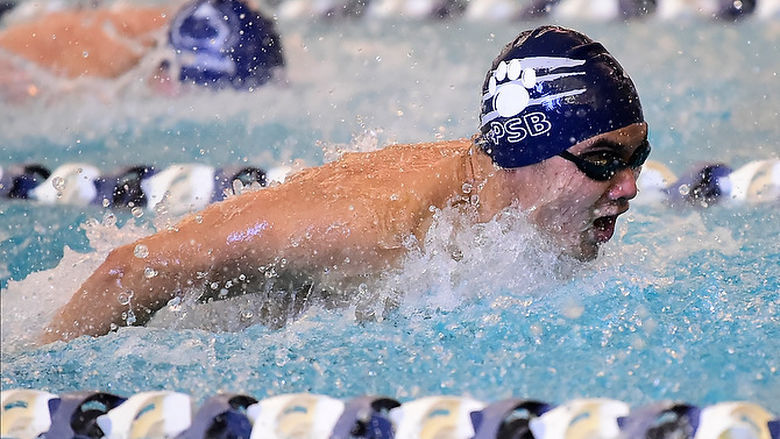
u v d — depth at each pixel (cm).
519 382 597
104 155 1219
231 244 677
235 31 1490
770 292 732
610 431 523
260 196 708
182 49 1470
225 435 553
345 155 830
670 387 580
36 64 1470
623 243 863
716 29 1725
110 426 562
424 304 716
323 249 680
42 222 1030
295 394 583
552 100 695
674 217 989
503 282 729
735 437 505
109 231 911
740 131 1259
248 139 1262
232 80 1462
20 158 1217
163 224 965
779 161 1111
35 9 1681
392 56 1648
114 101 1419
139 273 679
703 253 845
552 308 705
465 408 547
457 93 1430
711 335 651
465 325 686
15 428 568
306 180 738
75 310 693
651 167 1114
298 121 1320
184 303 704
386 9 1930
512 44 742
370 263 692
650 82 1488
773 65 1512
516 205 722
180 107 1403
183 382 621
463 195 732
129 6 1619
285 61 1527
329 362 642
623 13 1830
